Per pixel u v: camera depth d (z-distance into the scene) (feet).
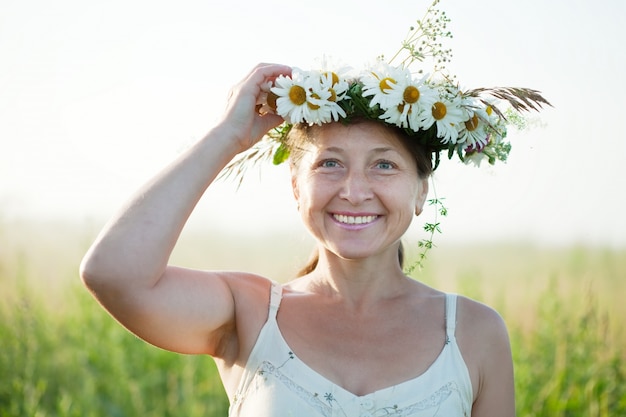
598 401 17.97
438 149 8.19
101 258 6.75
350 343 7.64
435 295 8.18
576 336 18.81
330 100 7.49
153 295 6.95
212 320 7.52
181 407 18.47
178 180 7.17
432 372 7.50
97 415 18.21
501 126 8.33
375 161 7.62
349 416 7.14
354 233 7.59
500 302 20.77
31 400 17.37
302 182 7.79
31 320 20.70
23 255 21.91
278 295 7.98
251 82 7.70
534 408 17.51
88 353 19.38
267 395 7.28
